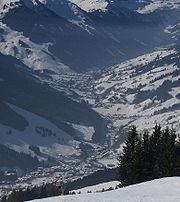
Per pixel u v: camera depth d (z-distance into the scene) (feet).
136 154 293.64
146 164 295.48
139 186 181.57
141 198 163.12
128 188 179.11
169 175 290.15
